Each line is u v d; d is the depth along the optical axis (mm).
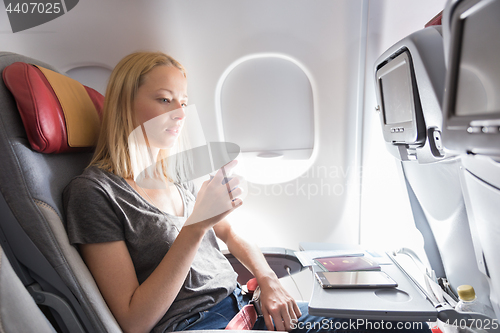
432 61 594
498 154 347
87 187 711
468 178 575
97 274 690
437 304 689
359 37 1302
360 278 791
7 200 620
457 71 416
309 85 1387
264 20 1308
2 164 619
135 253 766
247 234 1548
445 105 433
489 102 359
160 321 761
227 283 899
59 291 643
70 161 834
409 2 1121
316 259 932
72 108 797
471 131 382
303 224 1524
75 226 680
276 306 792
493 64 349
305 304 946
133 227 747
